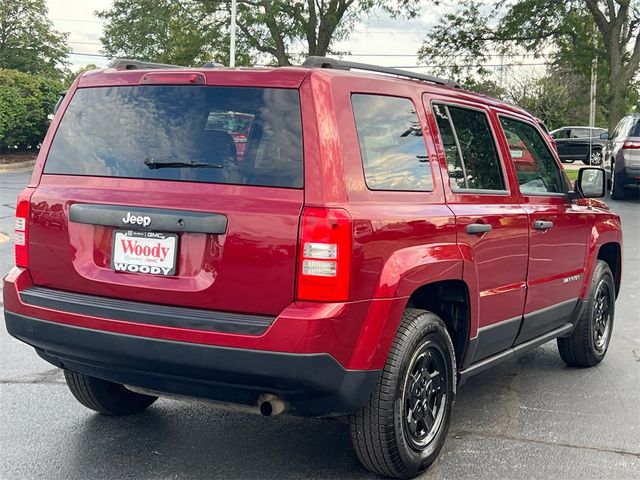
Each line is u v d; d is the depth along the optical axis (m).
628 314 7.69
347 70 3.71
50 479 3.74
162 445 4.21
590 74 31.42
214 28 32.75
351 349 3.33
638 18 30.02
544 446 4.29
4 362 5.72
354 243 3.29
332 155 3.35
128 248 3.53
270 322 3.23
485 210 4.32
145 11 34.19
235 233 3.29
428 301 4.20
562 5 30.34
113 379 3.70
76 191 3.69
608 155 20.70
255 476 3.82
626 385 5.51
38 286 3.82
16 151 31.00
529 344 5.05
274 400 3.34
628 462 4.07
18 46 60.62
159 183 3.51
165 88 3.66
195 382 3.38
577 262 5.55
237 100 3.49
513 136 5.02
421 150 3.97
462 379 4.28
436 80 4.41
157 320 3.35
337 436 4.39
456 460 4.06
